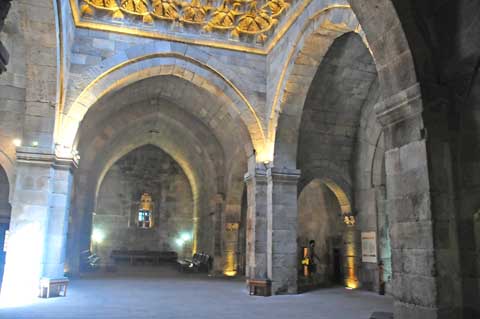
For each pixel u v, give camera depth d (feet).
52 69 34.78
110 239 81.35
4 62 14.49
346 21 30.78
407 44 18.21
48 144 36.22
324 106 46.01
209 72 43.50
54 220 36.55
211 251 65.51
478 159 17.97
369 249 44.88
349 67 42.27
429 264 16.89
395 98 18.94
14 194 35.04
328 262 52.95
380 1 18.69
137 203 83.82
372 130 46.06
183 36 42.88
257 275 41.55
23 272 34.35
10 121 39.27
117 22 40.93
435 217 17.13
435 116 18.11
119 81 41.01
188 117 62.23
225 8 41.98
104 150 62.75
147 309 30.53
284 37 40.86
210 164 64.64
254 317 28.19
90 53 39.96
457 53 18.42
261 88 44.68
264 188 43.24
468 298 16.99
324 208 54.54
